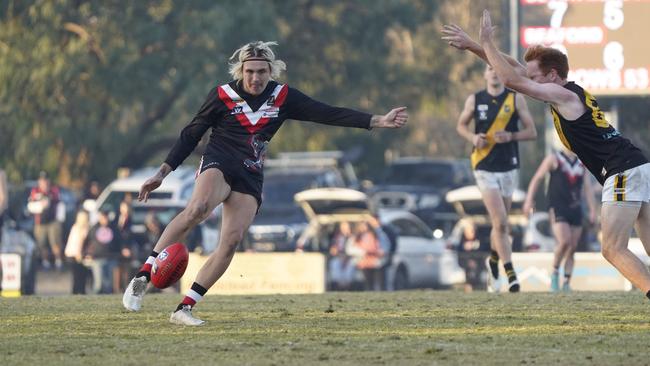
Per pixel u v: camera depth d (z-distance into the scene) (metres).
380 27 150.38
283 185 118.12
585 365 23.94
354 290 78.12
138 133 139.00
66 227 102.69
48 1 123.56
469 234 92.44
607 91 95.56
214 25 125.50
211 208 30.45
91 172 132.50
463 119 49.72
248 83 30.64
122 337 28.77
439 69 163.75
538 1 95.69
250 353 25.81
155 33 125.06
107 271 82.31
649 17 95.00
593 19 95.25
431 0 153.88
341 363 24.30
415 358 25.00
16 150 126.12
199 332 29.70
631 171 30.41
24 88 124.44
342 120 30.67
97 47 126.94
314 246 94.25
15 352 26.12
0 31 125.06
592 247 88.31
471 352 25.91
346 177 140.25
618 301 38.28
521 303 37.72
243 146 30.77
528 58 31.50
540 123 164.62
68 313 34.50
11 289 75.25
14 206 113.19
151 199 103.00
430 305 37.06
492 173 49.06
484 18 30.66
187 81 129.75
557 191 58.75
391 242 87.38
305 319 32.66
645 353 25.72
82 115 127.69
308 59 149.88
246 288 74.19
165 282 30.00
